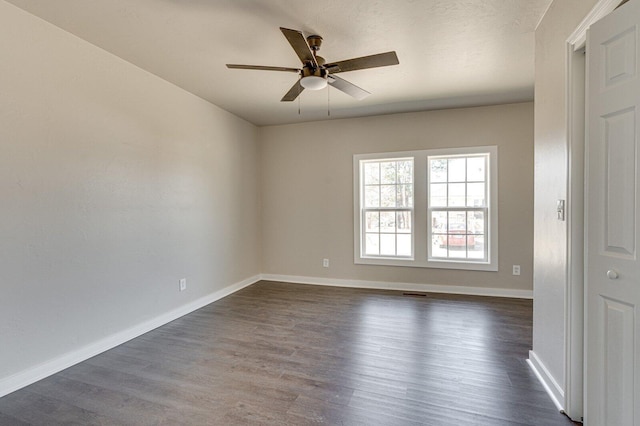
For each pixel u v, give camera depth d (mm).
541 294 2139
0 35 1983
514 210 3969
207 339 2824
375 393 1980
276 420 1741
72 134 2400
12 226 2055
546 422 1704
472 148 4094
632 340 1294
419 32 2375
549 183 2014
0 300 1997
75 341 2416
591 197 1475
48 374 2229
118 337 2744
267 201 5039
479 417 1747
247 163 4766
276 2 2010
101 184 2617
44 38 2211
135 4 2020
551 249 1980
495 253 4035
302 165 4863
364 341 2736
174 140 3375
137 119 2938
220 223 4129
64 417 1785
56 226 2299
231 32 2361
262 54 2703
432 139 4246
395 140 4402
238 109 4191
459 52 2682
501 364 2320
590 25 1485
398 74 3115
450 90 3520
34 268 2168
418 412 1794
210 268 3936
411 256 4422
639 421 1268
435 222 4309
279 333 2936
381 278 4512
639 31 1238
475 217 4168
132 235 2896
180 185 3463
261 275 5059
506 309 3521
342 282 4688
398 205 4496
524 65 2930
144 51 2646
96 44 2531
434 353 2500
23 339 2105
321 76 2297
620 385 1352
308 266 4863
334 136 4691
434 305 3686
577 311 1708
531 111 3896
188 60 2809
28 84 2127
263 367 2316
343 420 1735
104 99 2633
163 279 3232
